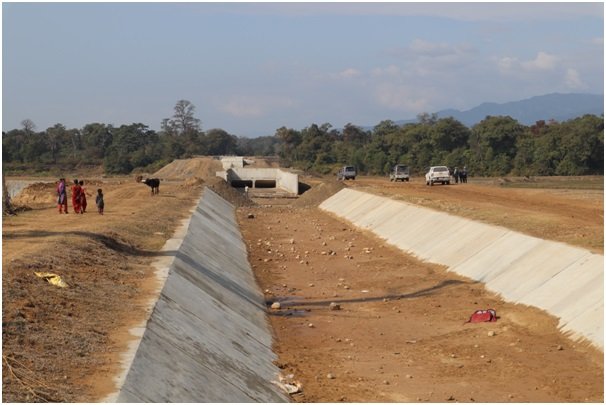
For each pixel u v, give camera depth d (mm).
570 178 94250
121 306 19656
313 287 33312
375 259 39844
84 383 13602
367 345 23500
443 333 24328
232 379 17594
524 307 25219
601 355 19922
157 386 14633
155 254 29359
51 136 181625
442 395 18391
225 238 44500
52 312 17891
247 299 28641
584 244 27406
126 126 183375
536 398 17844
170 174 126625
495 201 50656
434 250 37531
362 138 173750
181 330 19062
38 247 26016
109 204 53438
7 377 13258
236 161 130625
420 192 62469
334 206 69000
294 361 21797
